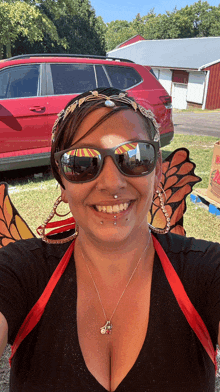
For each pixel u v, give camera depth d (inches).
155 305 34.2
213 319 33.6
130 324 34.1
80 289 35.2
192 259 36.0
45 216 161.3
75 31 1508.4
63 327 34.2
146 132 33.2
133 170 30.5
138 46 1583.4
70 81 215.5
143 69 241.3
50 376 33.3
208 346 33.8
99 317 34.6
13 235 51.5
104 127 30.5
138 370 33.0
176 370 32.9
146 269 35.6
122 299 34.6
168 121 239.3
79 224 33.3
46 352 33.8
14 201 179.9
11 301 33.6
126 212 31.7
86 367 33.3
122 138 30.5
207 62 981.8
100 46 1627.7
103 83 225.0
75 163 30.5
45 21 892.0
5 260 36.0
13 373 35.3
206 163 273.7
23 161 202.1
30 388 33.5
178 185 58.4
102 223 31.4
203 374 33.4
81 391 32.9
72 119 31.3
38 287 35.5
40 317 34.6
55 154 31.3
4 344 32.7
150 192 32.5
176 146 354.0
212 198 173.8
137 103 33.4
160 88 240.8
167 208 58.7
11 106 194.2
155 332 33.6
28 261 36.3
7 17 833.5
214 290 33.5
